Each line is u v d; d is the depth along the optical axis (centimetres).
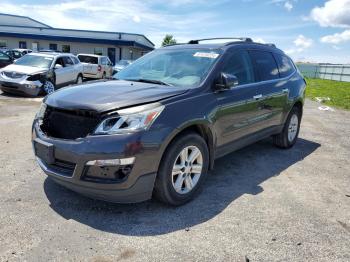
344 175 530
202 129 412
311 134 830
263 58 561
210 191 439
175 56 494
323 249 319
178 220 359
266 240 329
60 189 416
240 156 602
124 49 4166
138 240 319
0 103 1077
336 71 4531
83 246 304
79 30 4062
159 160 350
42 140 366
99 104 346
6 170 471
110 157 327
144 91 385
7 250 292
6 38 4144
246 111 484
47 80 1338
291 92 614
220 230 343
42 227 330
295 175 518
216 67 445
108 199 347
